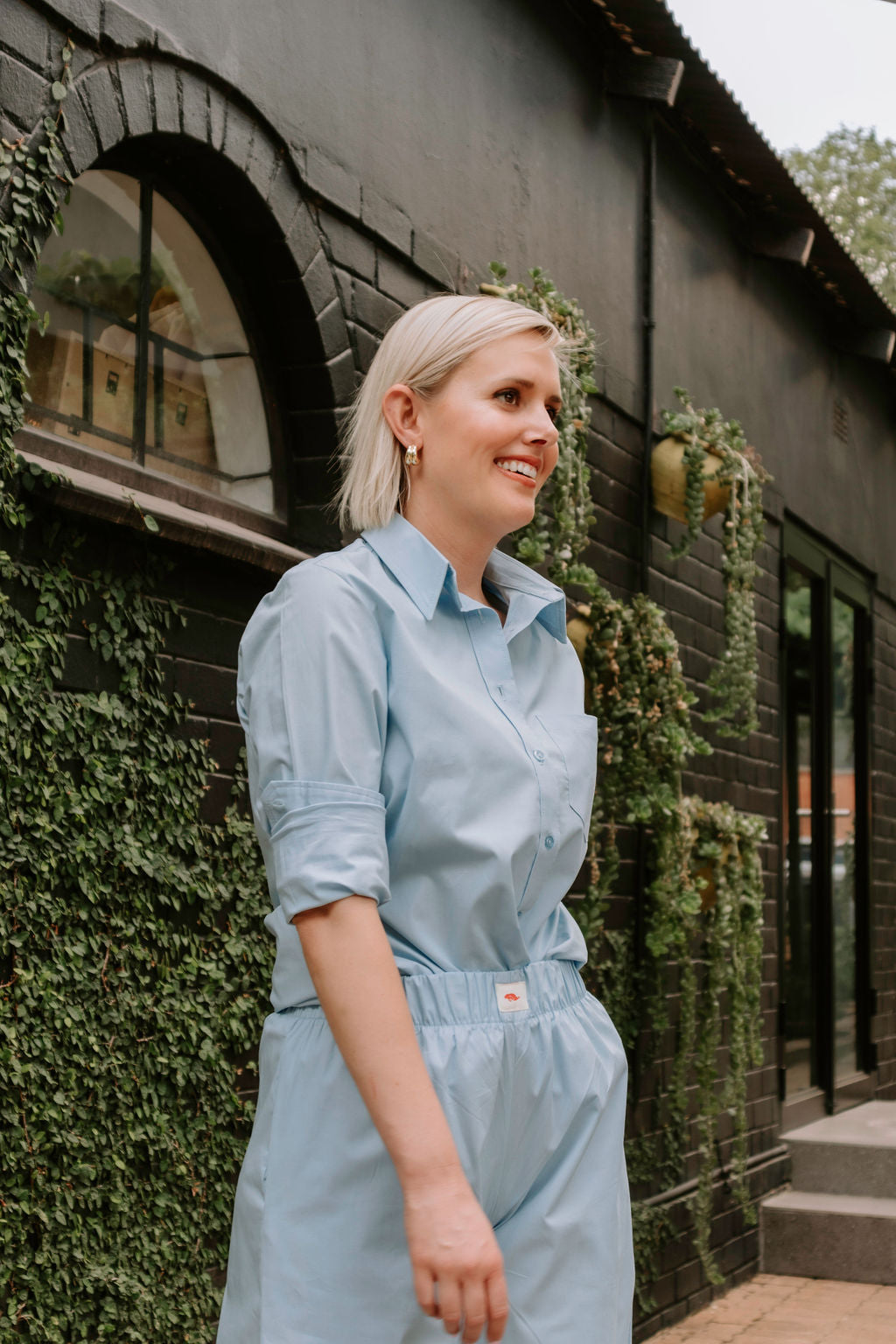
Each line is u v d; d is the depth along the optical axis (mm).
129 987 2422
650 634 3914
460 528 1235
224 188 2812
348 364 3104
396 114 3320
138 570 2510
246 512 2910
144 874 2459
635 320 4555
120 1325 2344
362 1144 1059
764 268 5754
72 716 2328
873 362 7184
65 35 2320
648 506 4535
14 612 2209
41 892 2246
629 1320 1222
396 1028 983
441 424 1222
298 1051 1112
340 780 1052
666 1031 4496
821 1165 5516
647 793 3965
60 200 2289
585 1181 1168
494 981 1128
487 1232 948
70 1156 2271
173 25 2564
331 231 3068
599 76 4383
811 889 6488
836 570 6832
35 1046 2211
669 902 4109
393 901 1121
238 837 2709
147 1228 2426
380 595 1135
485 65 3740
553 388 1248
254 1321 1090
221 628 2721
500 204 3791
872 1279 5031
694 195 5062
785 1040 5828
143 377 2705
